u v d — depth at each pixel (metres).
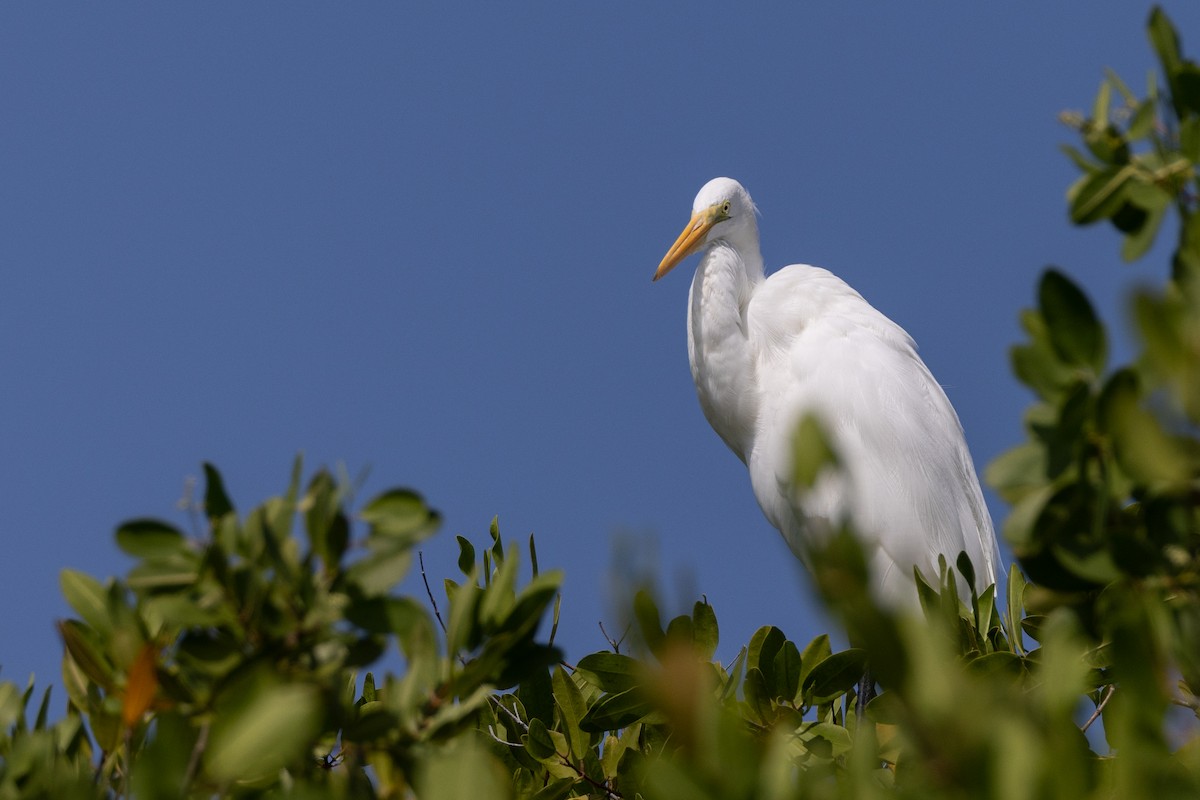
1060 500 3.58
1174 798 2.65
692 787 2.82
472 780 3.03
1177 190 4.08
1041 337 3.62
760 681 8.04
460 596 4.59
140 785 3.45
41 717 5.20
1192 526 3.48
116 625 4.46
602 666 7.96
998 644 8.38
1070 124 4.27
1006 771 2.49
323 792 3.77
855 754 3.00
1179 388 2.97
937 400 15.25
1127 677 2.81
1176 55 4.15
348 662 4.36
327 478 4.26
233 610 4.21
